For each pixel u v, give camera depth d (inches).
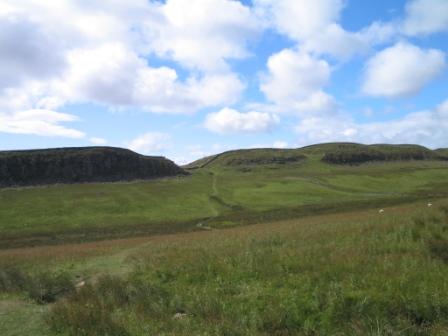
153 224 3307.1
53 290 691.4
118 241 2047.2
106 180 5885.8
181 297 531.5
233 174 7440.9
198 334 407.2
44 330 476.4
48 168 5664.4
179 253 873.5
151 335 418.6
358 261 579.2
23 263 1200.2
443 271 496.1
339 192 4972.9
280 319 419.2
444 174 6422.2
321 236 861.2
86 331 442.0
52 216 3690.9
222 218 3361.2
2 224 3361.2
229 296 511.8
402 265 530.9
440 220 815.1
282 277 557.3
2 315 563.2
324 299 439.2
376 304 413.7
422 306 401.1
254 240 937.5
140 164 6525.6
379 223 924.6
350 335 375.9
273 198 4598.9
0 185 5073.8
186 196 4753.9
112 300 543.8
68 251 1501.0
